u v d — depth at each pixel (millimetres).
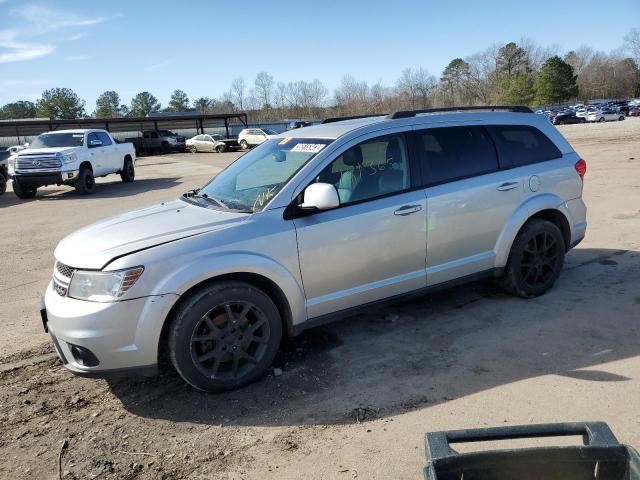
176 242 3535
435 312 4930
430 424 3197
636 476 1747
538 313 4750
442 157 4555
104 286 3373
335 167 4082
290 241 3801
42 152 15625
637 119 55844
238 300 3629
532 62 114500
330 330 4668
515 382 3607
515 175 4859
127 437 3283
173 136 45531
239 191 4203
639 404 3256
